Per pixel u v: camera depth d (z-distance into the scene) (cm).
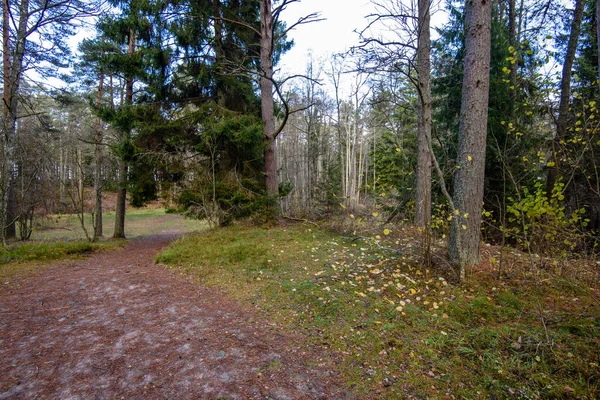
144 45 1073
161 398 251
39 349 328
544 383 262
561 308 385
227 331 370
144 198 1084
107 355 315
